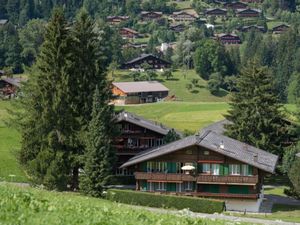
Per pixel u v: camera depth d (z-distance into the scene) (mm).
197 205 71375
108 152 76500
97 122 77312
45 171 79438
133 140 98438
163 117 163125
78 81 83250
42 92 81875
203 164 80000
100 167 75562
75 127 81938
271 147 101688
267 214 73500
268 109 103500
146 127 98312
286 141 104625
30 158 81750
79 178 78312
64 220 22344
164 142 98125
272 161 83625
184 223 25328
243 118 103625
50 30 82688
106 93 84750
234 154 79062
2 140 108625
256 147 99875
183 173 80062
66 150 81375
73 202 28781
